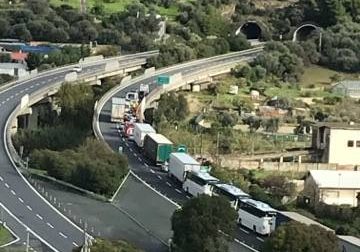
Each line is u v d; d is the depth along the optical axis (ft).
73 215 431.43
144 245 398.01
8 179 480.23
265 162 583.58
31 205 438.81
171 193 487.61
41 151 524.11
